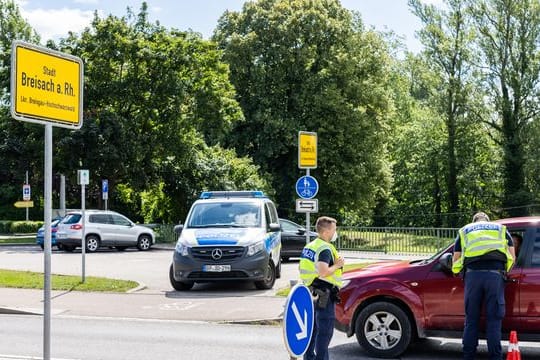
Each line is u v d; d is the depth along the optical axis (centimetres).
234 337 1084
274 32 4497
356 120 4419
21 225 4862
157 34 3769
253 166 4247
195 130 3991
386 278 939
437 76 5159
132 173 3747
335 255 748
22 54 545
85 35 3697
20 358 915
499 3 4934
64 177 3675
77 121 601
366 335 938
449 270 916
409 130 5956
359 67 4681
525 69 4938
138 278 1941
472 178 5403
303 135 1484
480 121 5184
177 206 4200
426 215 5850
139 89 3681
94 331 1141
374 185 4691
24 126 3638
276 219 1883
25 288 1644
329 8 4722
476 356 944
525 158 5000
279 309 1348
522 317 873
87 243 3020
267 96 4494
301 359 908
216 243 1588
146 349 983
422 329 922
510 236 855
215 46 3881
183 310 1355
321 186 4566
